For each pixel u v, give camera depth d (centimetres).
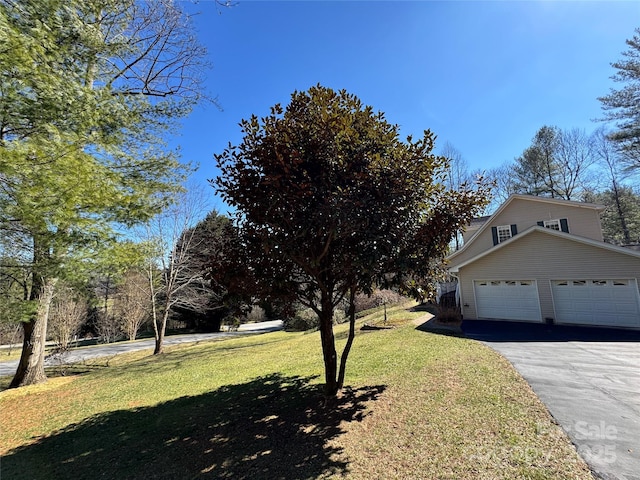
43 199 464
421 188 470
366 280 440
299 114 477
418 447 355
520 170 2988
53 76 482
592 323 1227
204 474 353
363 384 584
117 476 375
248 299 494
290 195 423
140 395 725
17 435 551
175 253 1641
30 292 903
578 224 1609
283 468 344
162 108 847
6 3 483
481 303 1477
